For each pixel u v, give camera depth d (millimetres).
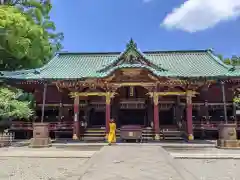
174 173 9242
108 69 23438
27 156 13844
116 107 27547
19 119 26125
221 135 17891
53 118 27375
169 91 23938
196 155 13812
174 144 19797
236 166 11258
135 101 27422
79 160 12922
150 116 27141
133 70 22750
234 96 26781
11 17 25031
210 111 27375
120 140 22641
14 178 9148
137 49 23094
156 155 13062
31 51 31406
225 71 23203
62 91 25625
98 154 13422
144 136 23844
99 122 27688
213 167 11023
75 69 25953
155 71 22156
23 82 23438
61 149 17172
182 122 25375
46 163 12102
